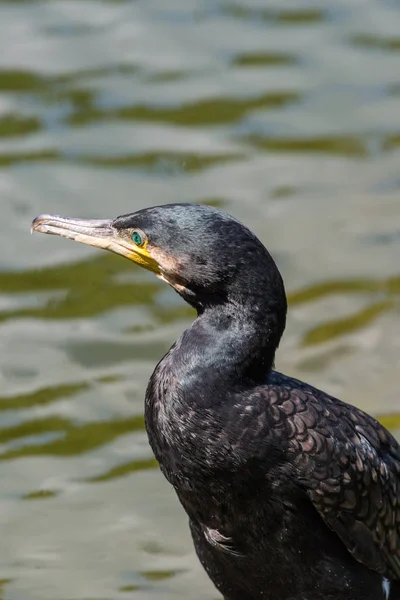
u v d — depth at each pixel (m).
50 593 10.98
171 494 12.20
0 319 14.54
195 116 18.36
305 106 18.69
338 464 9.51
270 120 18.34
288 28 20.42
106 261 15.61
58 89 18.73
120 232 9.82
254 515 9.49
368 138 18.05
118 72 19.17
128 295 14.99
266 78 19.22
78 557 11.42
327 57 19.73
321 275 15.39
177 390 9.34
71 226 9.99
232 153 17.62
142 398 13.31
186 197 16.61
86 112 18.33
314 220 16.34
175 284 9.57
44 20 20.28
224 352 9.30
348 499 9.59
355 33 20.31
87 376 13.64
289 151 17.73
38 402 13.26
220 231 9.30
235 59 19.61
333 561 9.78
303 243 15.92
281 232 16.09
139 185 16.84
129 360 13.91
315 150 17.77
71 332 14.33
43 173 17.00
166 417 9.40
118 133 17.92
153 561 11.39
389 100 18.84
